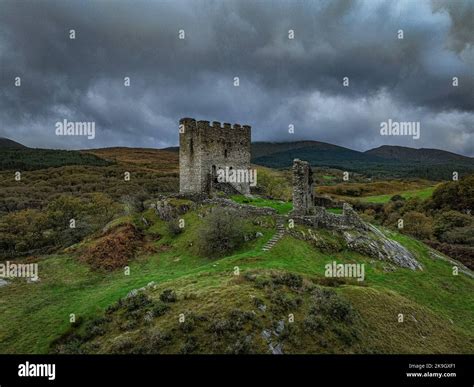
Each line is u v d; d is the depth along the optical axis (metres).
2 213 87.69
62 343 29.27
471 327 37.66
